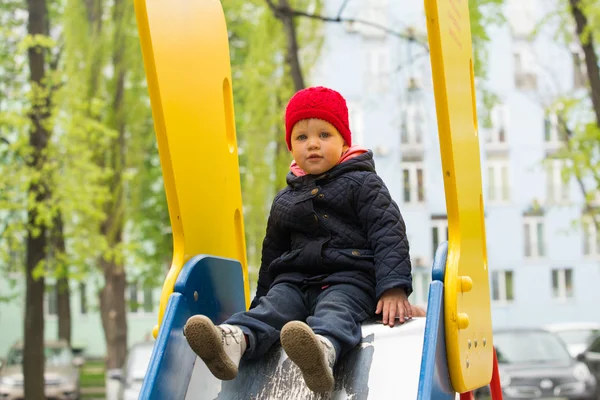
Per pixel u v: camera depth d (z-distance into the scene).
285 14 10.93
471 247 3.09
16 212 14.12
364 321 3.12
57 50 17.16
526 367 14.48
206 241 3.44
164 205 24.27
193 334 2.71
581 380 14.16
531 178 30.80
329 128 3.28
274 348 3.14
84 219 16.38
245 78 13.51
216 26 3.81
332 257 3.19
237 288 3.60
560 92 21.17
